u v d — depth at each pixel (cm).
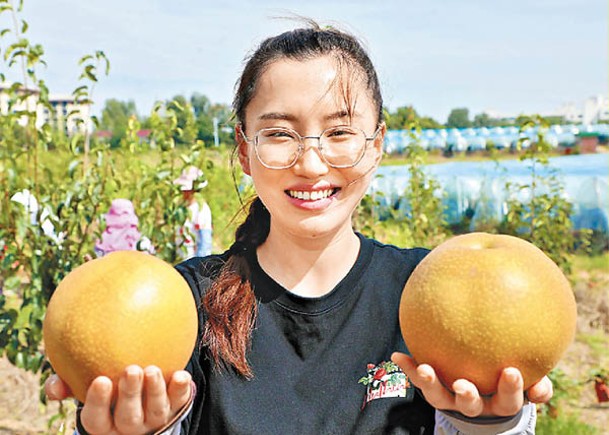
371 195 704
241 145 204
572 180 1197
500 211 1230
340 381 182
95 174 462
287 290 188
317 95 176
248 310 184
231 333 181
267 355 183
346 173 181
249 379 180
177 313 149
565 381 624
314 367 184
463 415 147
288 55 180
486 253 149
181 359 151
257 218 200
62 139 496
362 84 183
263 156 180
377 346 187
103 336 143
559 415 575
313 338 186
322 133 178
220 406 178
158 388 138
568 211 770
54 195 461
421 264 156
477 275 145
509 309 141
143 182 511
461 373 145
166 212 502
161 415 141
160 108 528
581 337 792
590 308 871
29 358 446
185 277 196
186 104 566
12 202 440
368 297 191
